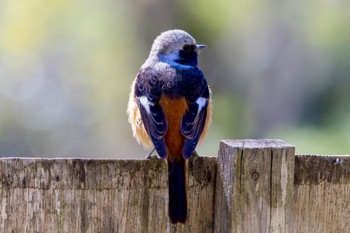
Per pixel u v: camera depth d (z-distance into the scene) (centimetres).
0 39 1644
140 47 1566
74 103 1673
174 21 1540
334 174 665
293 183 633
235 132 1567
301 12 1648
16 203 639
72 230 644
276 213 621
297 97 1576
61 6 1619
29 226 641
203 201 656
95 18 1596
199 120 743
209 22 1555
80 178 643
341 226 670
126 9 1570
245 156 618
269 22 1653
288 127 1518
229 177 625
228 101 1584
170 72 778
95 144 1664
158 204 652
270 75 1642
